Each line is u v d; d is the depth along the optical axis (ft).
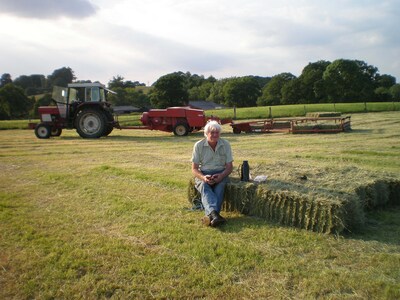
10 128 75.87
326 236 11.71
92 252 10.64
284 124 51.78
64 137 49.70
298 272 9.35
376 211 14.26
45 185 19.13
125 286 8.77
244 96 268.21
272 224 12.84
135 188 18.22
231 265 9.78
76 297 8.40
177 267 9.72
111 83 325.21
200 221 13.29
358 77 215.10
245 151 31.60
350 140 38.17
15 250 10.89
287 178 14.70
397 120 67.00
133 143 40.34
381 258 10.14
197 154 14.24
